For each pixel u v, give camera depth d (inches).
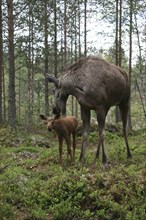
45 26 887.7
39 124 814.5
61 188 273.6
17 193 275.6
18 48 848.9
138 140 561.0
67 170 320.5
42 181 297.0
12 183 293.3
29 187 284.7
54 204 258.4
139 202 250.8
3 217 239.3
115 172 294.5
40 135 652.7
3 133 573.3
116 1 868.6
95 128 646.5
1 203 254.5
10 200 264.5
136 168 318.0
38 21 875.4
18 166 360.8
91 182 275.9
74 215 244.1
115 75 345.1
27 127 733.9
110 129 675.4
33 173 327.0
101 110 331.0
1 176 312.3
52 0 908.6
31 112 853.2
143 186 265.1
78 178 283.3
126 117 393.4
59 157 361.1
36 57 921.5
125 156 390.0
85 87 327.3
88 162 355.3
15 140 532.1
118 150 428.5
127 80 380.5
